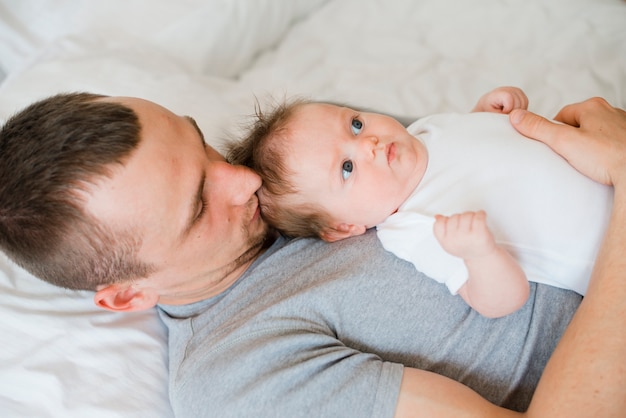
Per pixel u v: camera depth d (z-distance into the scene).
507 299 0.82
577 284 0.88
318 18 1.70
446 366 0.88
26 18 1.57
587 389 0.73
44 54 1.42
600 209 0.88
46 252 0.84
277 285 0.97
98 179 0.80
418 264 0.90
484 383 0.87
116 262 0.87
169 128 0.88
